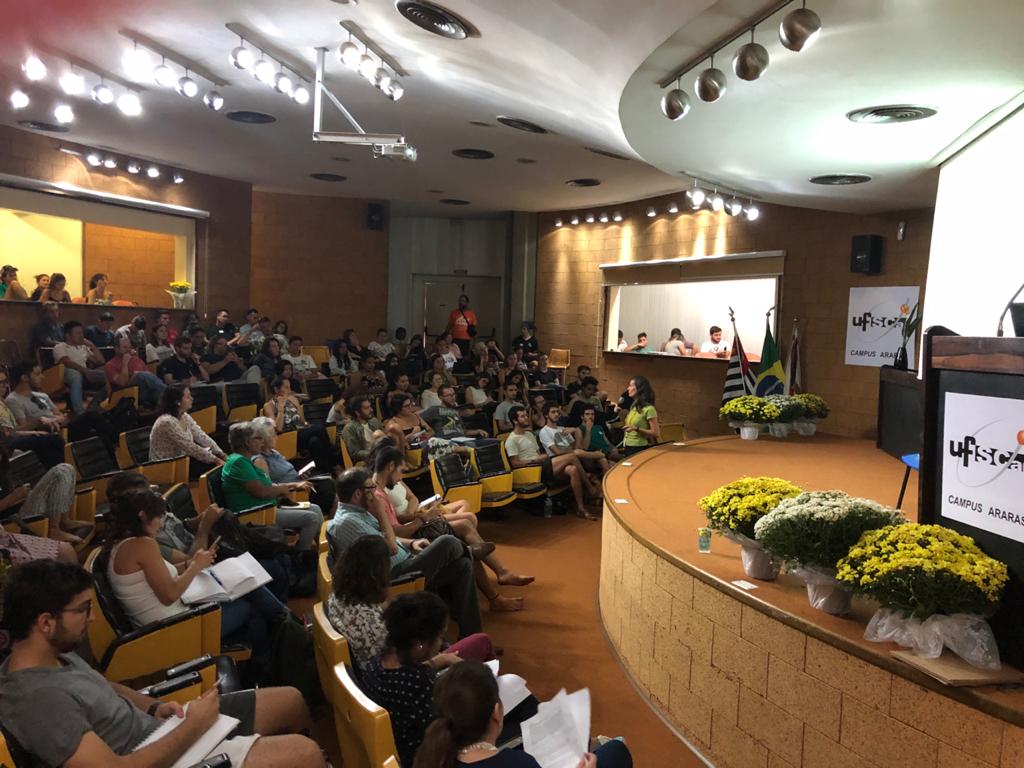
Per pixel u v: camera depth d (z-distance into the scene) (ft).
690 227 37.93
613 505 14.93
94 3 17.30
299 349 34.37
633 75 14.85
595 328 43.93
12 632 6.91
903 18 11.25
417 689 8.38
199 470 20.70
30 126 29.04
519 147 28.94
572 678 13.02
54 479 14.05
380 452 15.84
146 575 10.16
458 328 44.96
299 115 26.07
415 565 13.25
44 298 29.37
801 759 9.03
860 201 26.81
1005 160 16.49
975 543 8.43
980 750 7.20
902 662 7.80
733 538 10.74
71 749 6.64
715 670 10.50
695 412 38.14
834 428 31.19
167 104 25.39
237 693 8.81
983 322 17.48
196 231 37.73
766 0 11.28
